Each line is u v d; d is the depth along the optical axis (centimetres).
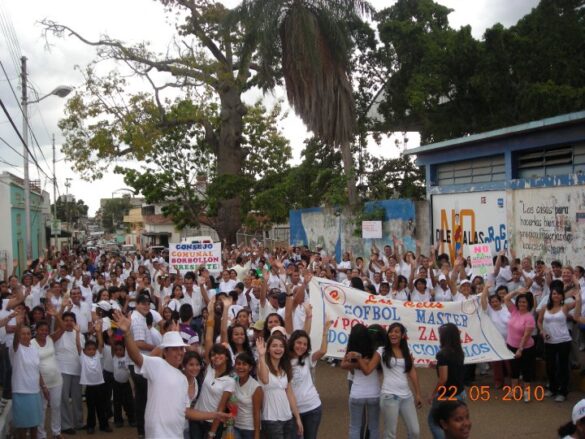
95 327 991
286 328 939
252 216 3638
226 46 3284
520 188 1747
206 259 1769
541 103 2198
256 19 2428
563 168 1661
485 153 1917
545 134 1670
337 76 2456
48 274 1612
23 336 871
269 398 698
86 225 12175
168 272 1775
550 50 2338
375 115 3206
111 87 3100
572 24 2353
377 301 1062
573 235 1553
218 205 3541
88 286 1573
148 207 7838
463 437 459
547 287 1212
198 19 3145
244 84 3288
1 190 2952
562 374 1034
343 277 1717
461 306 1070
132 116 3097
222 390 691
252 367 704
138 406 919
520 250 1752
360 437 765
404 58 2745
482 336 1063
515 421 945
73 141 3136
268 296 1152
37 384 877
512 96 2395
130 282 1530
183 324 944
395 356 737
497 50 2367
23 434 877
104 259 2520
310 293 1062
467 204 2012
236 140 3556
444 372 715
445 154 2131
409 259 1577
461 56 2417
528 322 1062
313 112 2419
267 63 2498
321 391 1170
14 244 3064
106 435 971
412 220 2300
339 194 2650
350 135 2514
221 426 736
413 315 1060
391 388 733
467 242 2011
